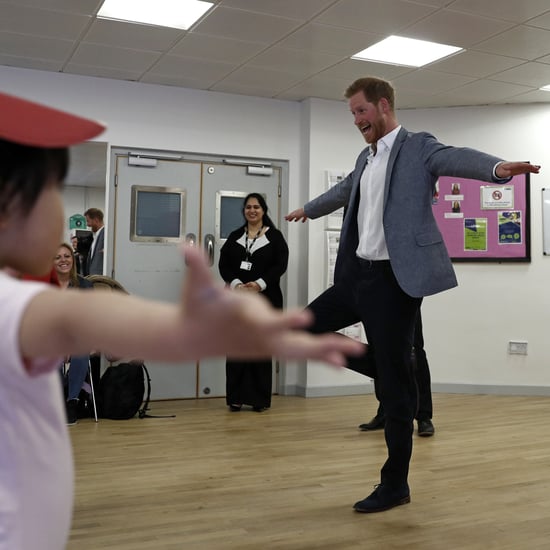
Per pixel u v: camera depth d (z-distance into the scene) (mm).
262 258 5168
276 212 6137
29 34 4586
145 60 5098
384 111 2623
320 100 6109
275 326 330
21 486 506
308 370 5941
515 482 3156
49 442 535
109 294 416
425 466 3449
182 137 5770
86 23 4395
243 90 5867
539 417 4961
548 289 6172
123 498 2859
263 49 4863
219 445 3912
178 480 3150
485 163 2252
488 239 6223
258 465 3447
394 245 2500
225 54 4969
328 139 6133
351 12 4184
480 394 6172
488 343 6215
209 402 5586
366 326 2666
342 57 5027
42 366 460
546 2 4012
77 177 8836
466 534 2449
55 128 473
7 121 454
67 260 4293
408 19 4297
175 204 5789
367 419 4812
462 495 2936
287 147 6164
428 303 6293
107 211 5570
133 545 2314
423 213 2514
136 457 3598
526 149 6250
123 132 5582
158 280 5727
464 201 6254
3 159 472
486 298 6230
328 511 2703
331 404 5516
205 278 328
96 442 3965
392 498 2703
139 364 4816
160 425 4523
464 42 4707
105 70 5344
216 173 5934
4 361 425
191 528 2494
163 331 351
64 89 5410
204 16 4270
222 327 334
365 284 2619
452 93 5922
